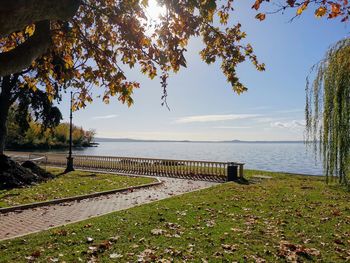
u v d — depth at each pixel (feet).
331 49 54.60
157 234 25.71
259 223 29.55
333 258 21.08
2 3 7.20
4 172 56.49
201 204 38.75
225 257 20.74
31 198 43.91
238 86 17.69
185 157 268.00
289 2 13.52
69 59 18.52
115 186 56.90
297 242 24.16
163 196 48.52
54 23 16.98
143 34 16.51
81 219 32.94
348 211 35.42
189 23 15.37
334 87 52.75
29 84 20.61
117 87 16.84
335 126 52.75
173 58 15.70
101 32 19.07
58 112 96.63
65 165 103.65
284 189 52.95
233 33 17.47
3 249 22.24
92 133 431.84
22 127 97.35
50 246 22.79
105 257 20.81
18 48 9.78
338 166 53.42
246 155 334.44
